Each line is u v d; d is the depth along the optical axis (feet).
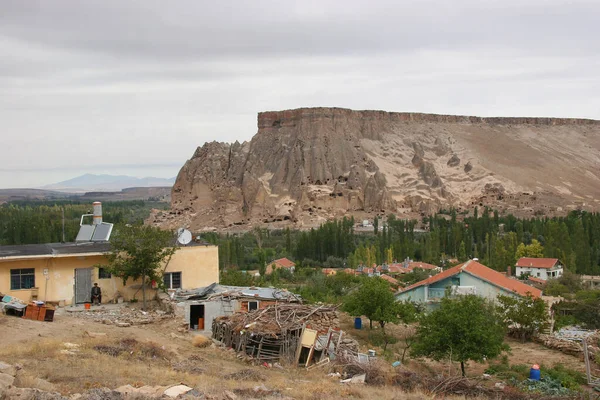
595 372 123.95
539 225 544.62
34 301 118.52
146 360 91.97
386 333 157.69
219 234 636.48
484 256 397.60
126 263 130.72
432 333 121.19
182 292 138.21
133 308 130.93
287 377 93.20
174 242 149.18
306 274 341.41
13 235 379.55
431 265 373.61
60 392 65.21
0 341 91.45
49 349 87.30
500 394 92.43
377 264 392.47
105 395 63.52
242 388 76.13
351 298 160.25
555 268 343.87
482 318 121.39
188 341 112.57
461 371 121.90
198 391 70.33
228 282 207.31
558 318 194.29
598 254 401.70
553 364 133.08
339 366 102.83
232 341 111.96
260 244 509.35
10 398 57.82
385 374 99.76
